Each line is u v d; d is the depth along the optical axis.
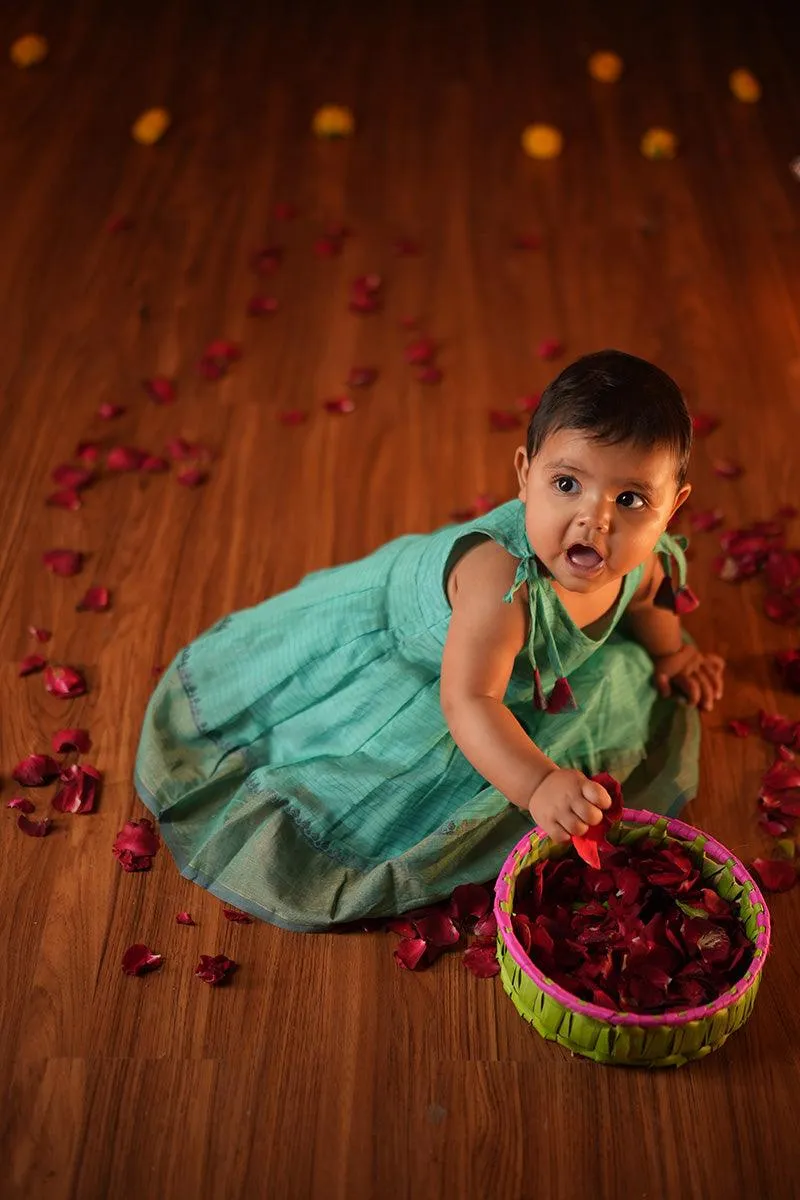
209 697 1.79
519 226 3.04
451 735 1.65
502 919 1.42
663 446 1.36
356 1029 1.47
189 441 2.39
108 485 2.27
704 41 3.84
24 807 1.71
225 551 2.15
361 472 2.33
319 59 3.72
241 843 1.64
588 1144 1.37
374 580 1.69
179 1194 1.32
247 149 3.30
